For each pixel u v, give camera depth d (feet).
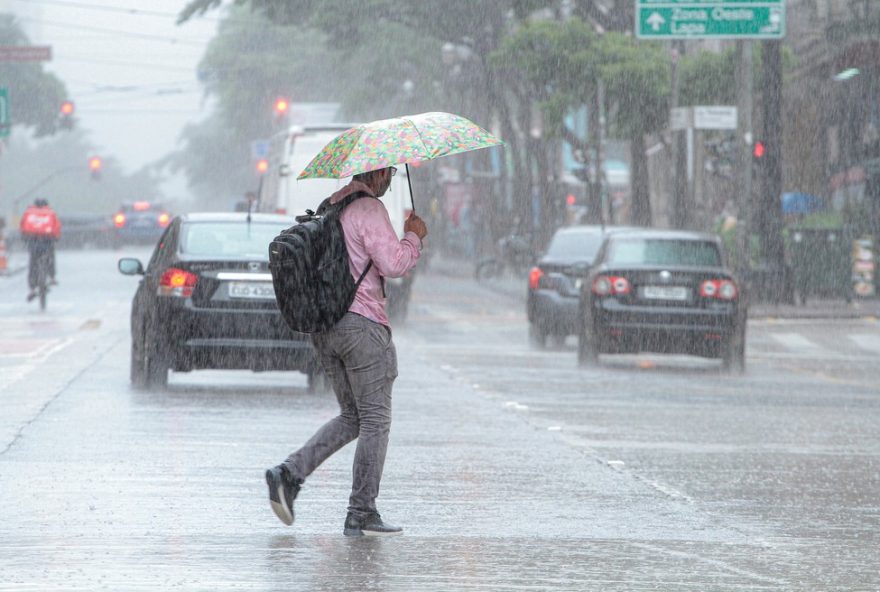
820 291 273.33
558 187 475.31
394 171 61.16
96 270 359.66
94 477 74.23
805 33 349.00
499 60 326.85
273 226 118.42
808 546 59.72
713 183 354.95
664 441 93.35
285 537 59.57
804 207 329.93
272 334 112.98
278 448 85.66
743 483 76.74
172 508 65.92
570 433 96.07
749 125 251.19
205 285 112.78
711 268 146.51
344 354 58.75
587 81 314.76
